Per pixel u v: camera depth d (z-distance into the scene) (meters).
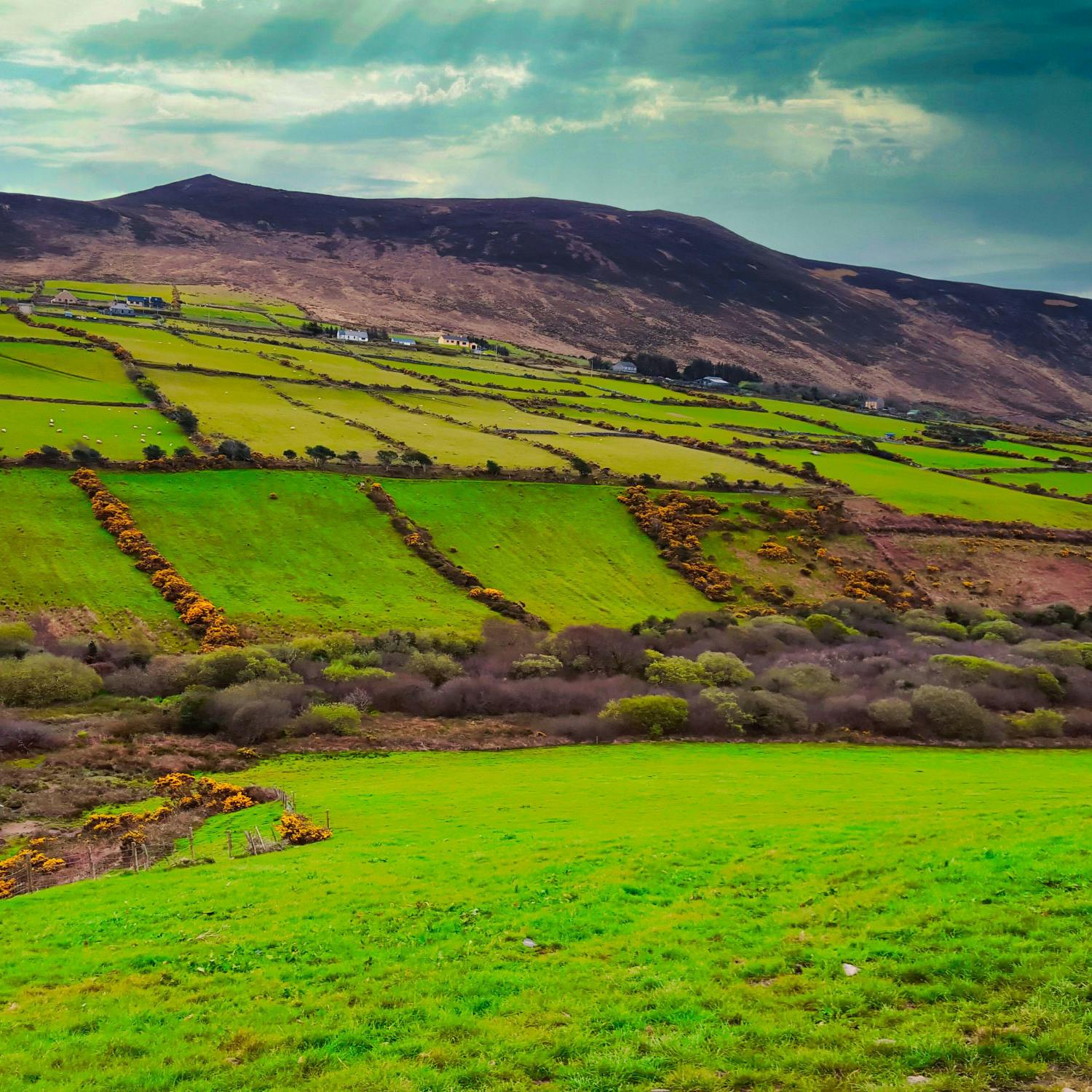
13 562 94.88
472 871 30.36
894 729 75.00
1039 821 31.66
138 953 24.14
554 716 77.06
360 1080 15.80
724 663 85.88
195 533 108.25
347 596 102.50
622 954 20.91
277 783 57.84
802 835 32.47
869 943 19.81
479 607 105.12
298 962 22.33
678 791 50.81
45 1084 16.53
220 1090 16.06
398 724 74.25
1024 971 17.36
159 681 78.50
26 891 36.94
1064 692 84.88
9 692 72.06
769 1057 15.45
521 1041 16.77
